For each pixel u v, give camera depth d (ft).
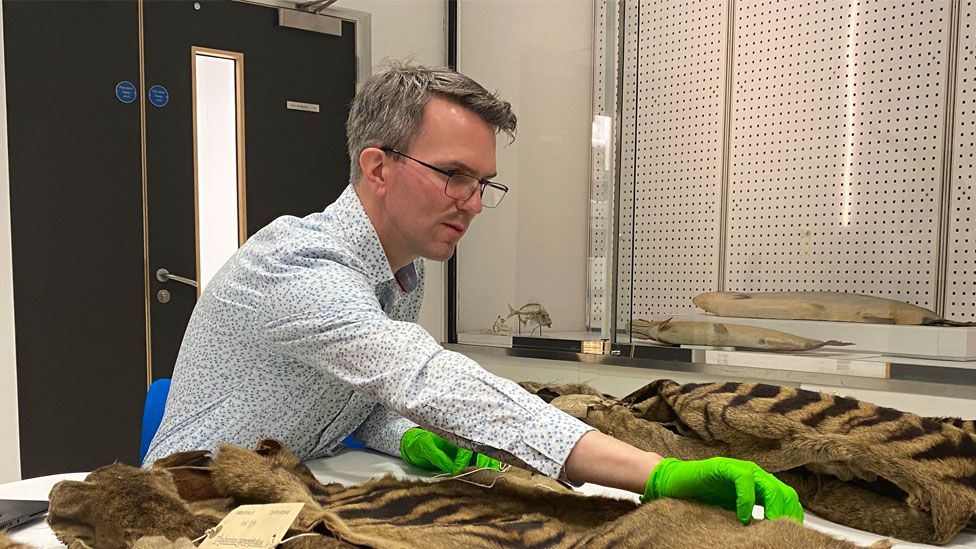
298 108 10.75
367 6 11.05
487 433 2.95
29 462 8.95
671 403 3.75
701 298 8.39
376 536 2.43
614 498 2.88
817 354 7.22
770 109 8.38
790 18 8.16
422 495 3.05
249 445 4.22
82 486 2.68
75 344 9.23
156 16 9.64
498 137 10.41
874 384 6.66
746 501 2.44
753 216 8.55
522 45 10.11
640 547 2.31
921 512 2.93
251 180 10.42
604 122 8.98
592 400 4.24
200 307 4.44
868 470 3.01
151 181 9.70
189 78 9.91
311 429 4.39
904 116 7.32
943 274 7.04
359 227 3.98
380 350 3.22
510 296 10.41
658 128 9.48
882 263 7.48
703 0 8.96
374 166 3.89
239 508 2.60
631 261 9.09
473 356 10.89
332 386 4.26
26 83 8.80
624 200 9.01
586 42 9.18
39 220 8.95
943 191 7.04
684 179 9.21
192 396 4.26
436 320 11.63
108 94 9.36
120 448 9.59
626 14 8.70
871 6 7.50
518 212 10.23
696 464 2.66
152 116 9.68
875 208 7.53
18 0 8.71
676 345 8.46
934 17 7.09
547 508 2.92
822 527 3.18
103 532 2.49
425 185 3.79
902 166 7.33
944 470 2.93
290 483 2.84
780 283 8.34
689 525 2.39
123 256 9.53
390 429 4.59
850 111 7.69
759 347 7.68
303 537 2.35
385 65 4.13
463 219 3.95
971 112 6.84
